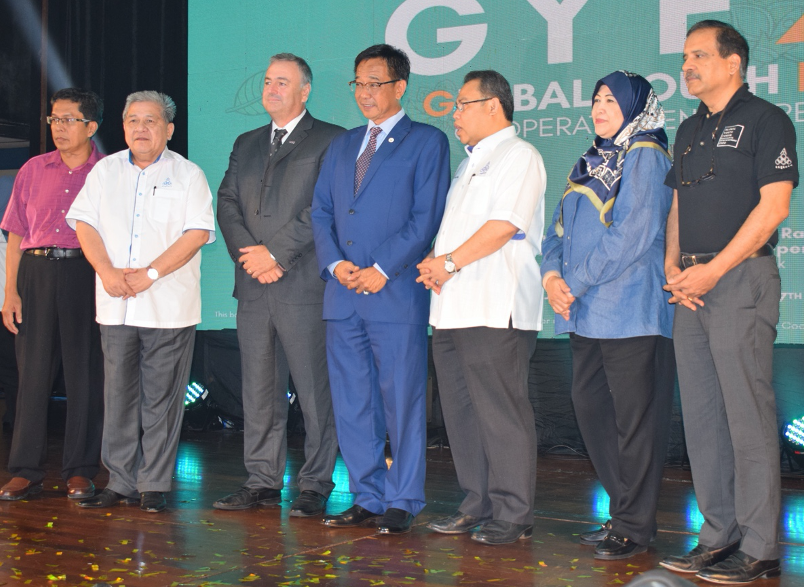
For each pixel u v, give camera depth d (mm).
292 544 2662
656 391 2561
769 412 2336
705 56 2396
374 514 3000
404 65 3039
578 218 2668
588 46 4477
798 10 4070
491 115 2906
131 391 3336
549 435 4891
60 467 4234
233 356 5805
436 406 5145
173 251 3291
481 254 2721
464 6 4723
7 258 3695
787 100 4105
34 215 3553
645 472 2549
